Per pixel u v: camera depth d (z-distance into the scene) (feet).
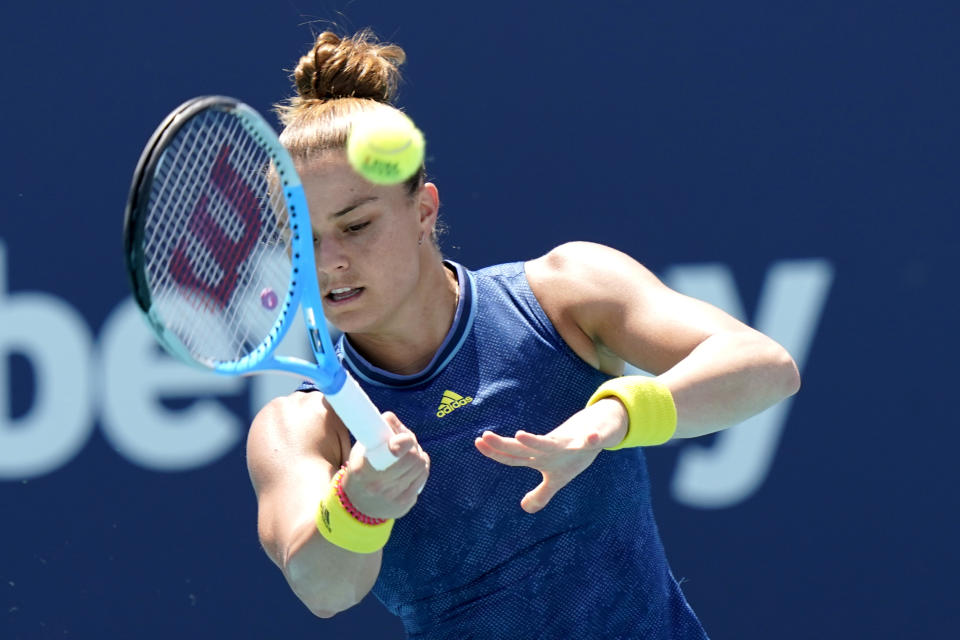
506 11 63.72
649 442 28.04
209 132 28.04
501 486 30.48
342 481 25.62
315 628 63.31
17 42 63.46
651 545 32.86
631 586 31.99
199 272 27.86
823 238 62.90
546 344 31.22
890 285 62.75
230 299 28.71
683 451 63.05
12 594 62.39
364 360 30.94
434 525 30.71
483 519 30.60
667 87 63.36
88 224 63.41
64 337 63.21
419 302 30.27
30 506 62.85
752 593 62.49
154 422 63.10
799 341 62.90
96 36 63.62
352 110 28.91
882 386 62.64
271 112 63.41
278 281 30.09
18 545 62.64
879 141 62.90
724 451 63.05
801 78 63.10
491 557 30.91
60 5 63.62
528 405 30.83
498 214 63.46
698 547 62.69
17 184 63.31
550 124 63.52
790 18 63.16
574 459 25.71
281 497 28.96
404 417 30.55
